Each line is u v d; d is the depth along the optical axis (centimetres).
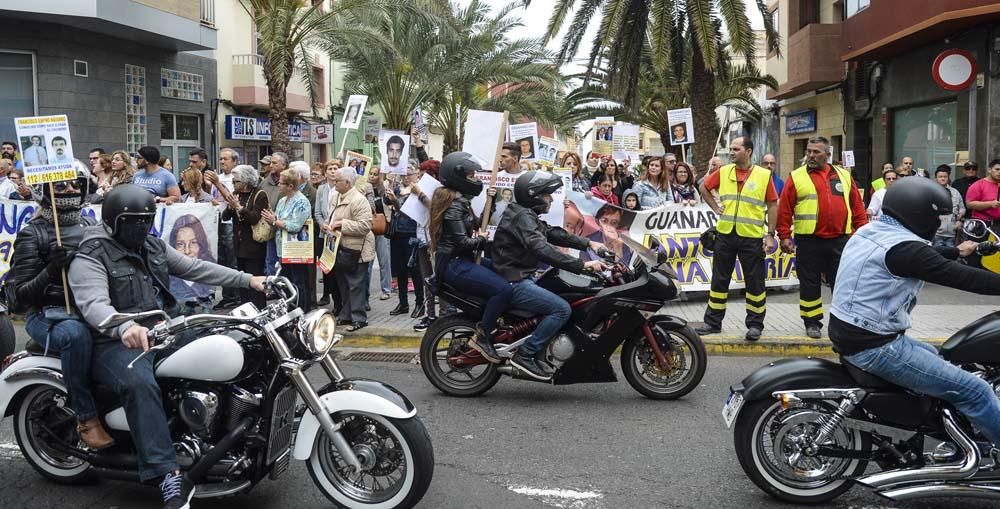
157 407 418
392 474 478
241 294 1047
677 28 1709
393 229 989
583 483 491
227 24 2675
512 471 512
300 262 891
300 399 489
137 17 1961
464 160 657
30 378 458
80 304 414
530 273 655
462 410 647
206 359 415
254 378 433
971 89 1540
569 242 677
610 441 570
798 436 441
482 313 657
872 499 461
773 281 1167
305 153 3366
